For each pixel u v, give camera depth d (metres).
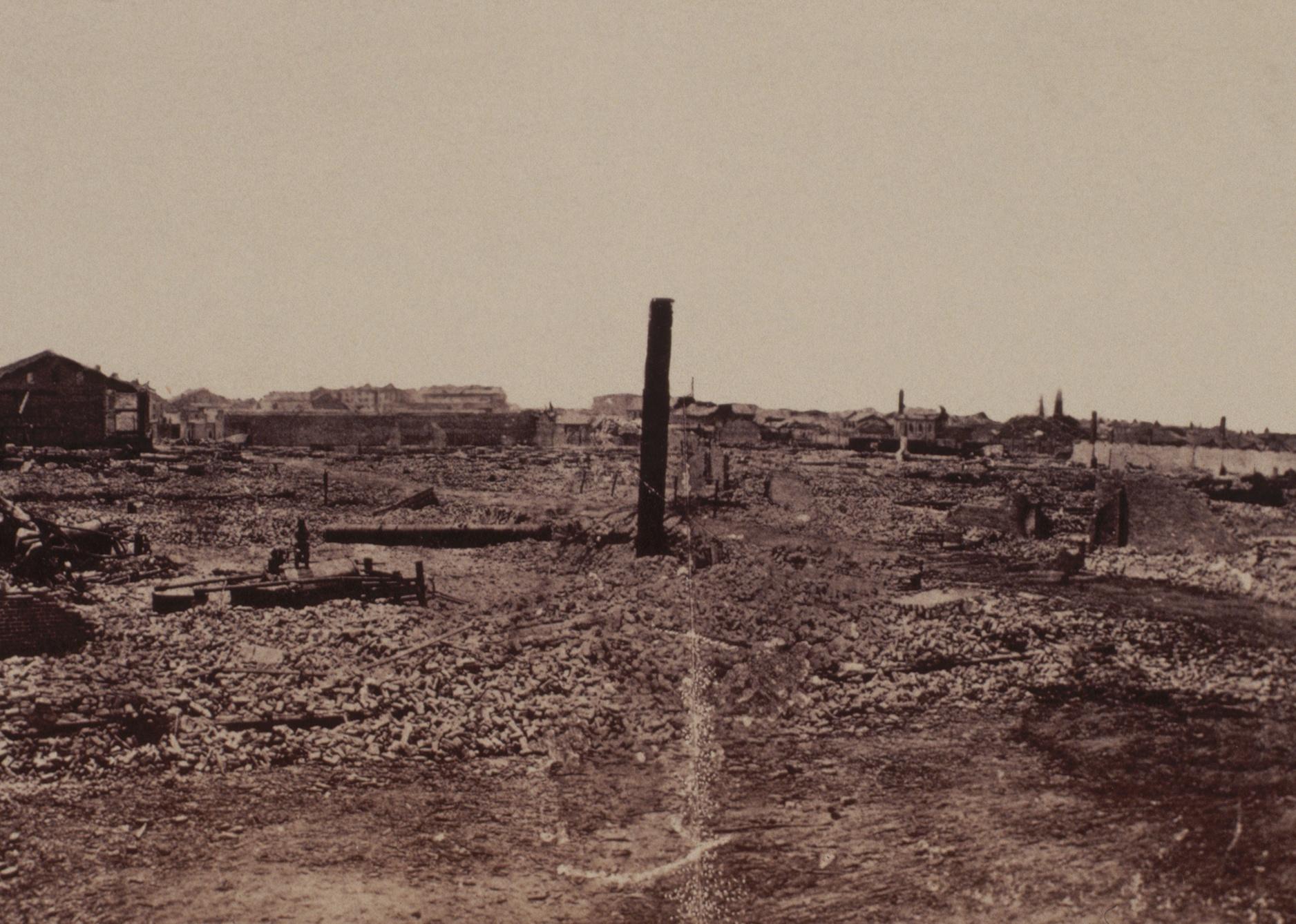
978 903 6.24
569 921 6.07
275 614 12.55
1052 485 22.17
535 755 8.83
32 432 33.41
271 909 6.04
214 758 8.27
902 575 15.20
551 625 12.13
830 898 6.44
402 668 10.45
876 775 8.48
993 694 10.43
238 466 29.56
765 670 10.81
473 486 25.50
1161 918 5.98
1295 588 13.25
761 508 22.91
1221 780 7.89
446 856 6.85
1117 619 12.54
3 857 6.47
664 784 8.23
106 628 11.12
